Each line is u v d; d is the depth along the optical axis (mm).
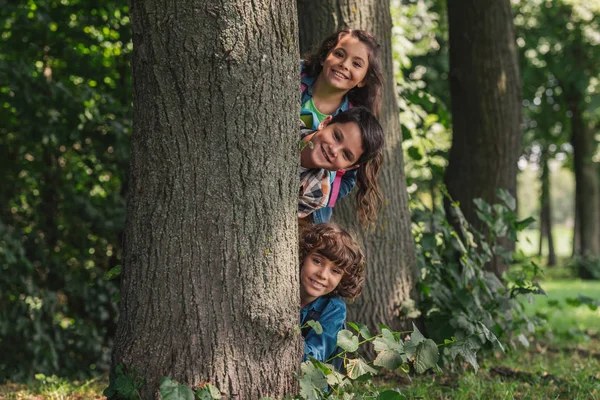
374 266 4664
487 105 6375
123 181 7277
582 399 3994
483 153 6402
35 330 6133
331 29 4660
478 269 4891
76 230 7328
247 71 2783
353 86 3754
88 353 6652
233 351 2793
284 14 2893
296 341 3006
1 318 6055
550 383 4461
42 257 6832
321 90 3779
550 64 16219
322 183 3570
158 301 2771
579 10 15711
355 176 3826
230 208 2789
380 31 4797
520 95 6555
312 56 3854
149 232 2791
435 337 4699
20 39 7059
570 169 23969
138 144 2842
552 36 15828
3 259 6270
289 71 2924
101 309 6938
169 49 2736
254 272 2820
